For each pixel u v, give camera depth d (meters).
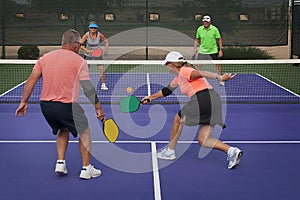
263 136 8.08
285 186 5.72
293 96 12.44
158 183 5.79
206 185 5.73
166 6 18.11
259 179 5.96
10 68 17.75
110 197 5.35
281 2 17.84
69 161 6.62
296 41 18.56
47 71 5.70
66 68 5.68
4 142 7.59
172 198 5.32
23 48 18.72
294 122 9.16
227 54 18.86
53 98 5.68
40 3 18.16
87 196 5.37
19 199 5.27
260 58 19.11
